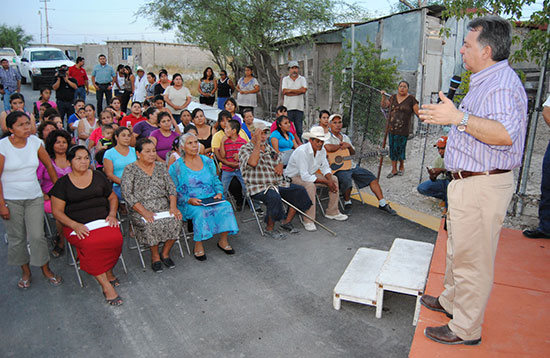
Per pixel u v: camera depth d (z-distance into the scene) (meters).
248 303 4.25
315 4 11.31
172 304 4.26
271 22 11.52
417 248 4.46
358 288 4.05
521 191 5.94
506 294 3.39
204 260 5.20
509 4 5.87
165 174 5.07
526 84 10.14
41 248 4.46
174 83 9.60
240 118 8.03
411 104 7.68
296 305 4.19
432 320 3.06
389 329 3.79
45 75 18.70
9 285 4.68
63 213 4.32
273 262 5.10
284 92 9.34
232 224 5.20
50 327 3.92
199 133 7.32
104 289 4.28
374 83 9.71
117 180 5.66
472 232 2.54
